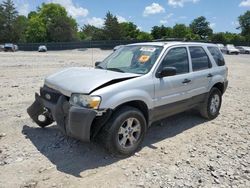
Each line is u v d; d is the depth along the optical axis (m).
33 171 4.23
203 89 6.42
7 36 90.38
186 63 6.00
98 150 4.95
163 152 4.98
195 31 117.06
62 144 5.14
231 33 98.19
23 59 27.39
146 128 5.01
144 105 4.98
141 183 3.99
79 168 4.35
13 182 3.95
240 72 19.11
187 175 4.25
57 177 4.09
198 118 6.98
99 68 5.73
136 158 4.73
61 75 5.29
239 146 5.37
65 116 4.59
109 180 4.05
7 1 90.44
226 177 4.22
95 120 4.45
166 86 5.33
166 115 5.58
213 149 5.19
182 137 5.71
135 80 4.82
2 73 14.58
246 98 9.75
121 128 4.61
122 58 5.76
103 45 74.81
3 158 4.59
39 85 10.89
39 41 92.50
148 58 5.42
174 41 6.44
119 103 4.50
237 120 7.00
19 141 5.23
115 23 85.38
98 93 4.35
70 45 73.44
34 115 5.59
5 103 7.85
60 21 91.56
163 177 4.17
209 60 6.73
